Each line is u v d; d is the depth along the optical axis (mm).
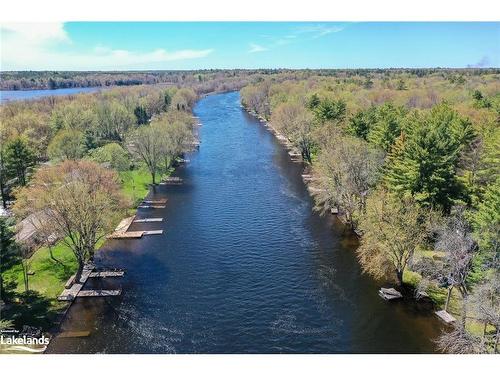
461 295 50812
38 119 137375
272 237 72375
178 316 51312
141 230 76750
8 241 53062
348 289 56312
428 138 68125
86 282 59250
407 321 49312
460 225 54938
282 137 157000
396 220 54406
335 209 83312
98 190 64188
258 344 45812
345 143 77688
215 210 85875
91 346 45844
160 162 113000
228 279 59281
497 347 40625
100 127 146875
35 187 64500
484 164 74250
